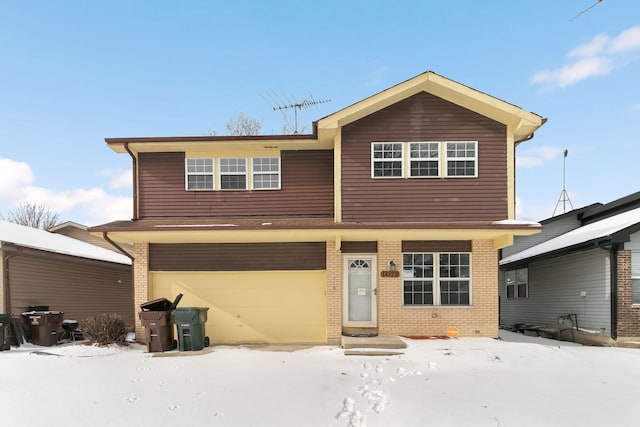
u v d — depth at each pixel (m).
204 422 5.44
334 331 11.48
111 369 8.38
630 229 11.27
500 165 11.73
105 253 18.03
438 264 11.84
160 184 12.78
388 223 10.69
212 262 12.19
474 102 11.53
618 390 6.79
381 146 11.87
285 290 12.10
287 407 5.98
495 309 11.58
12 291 12.38
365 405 6.05
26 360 9.38
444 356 9.23
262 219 12.46
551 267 15.06
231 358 9.42
